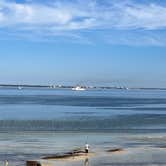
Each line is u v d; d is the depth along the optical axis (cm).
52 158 4362
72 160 4294
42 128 7962
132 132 7569
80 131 7538
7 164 4078
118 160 4378
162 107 16588
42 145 5519
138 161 4359
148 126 8788
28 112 12275
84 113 12325
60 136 6669
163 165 4197
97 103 19238
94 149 5088
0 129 7662
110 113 12525
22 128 7894
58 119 9844
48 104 17162
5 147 5272
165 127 8625
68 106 15950
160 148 5288
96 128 8181
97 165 4103
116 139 6325
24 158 4509
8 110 13050
